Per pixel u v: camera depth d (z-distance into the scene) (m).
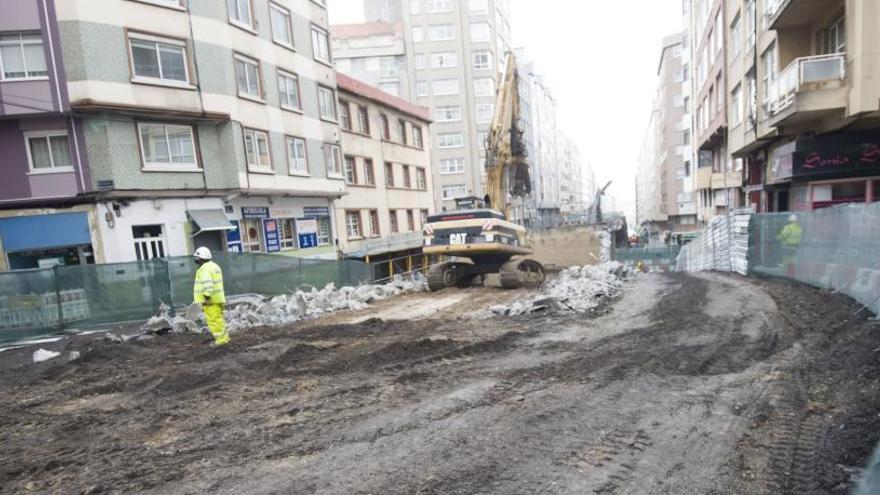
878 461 2.98
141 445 4.46
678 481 3.30
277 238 21.73
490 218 15.17
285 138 21.80
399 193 32.78
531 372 5.84
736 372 5.32
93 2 15.45
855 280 7.71
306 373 6.45
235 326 10.59
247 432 4.59
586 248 32.81
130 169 16.27
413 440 4.15
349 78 28.17
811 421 4.00
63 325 12.02
